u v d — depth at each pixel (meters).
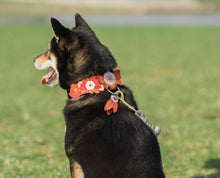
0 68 18.14
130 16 59.88
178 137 7.67
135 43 27.94
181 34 33.66
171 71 17.06
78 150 3.53
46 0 84.00
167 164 6.18
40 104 11.19
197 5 78.75
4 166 6.32
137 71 17.05
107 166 3.39
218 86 13.53
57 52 3.68
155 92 12.61
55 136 8.05
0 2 79.38
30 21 46.62
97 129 3.48
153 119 9.20
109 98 3.62
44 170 6.07
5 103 11.30
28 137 7.98
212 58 20.91
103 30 36.12
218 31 35.28
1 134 8.18
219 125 8.46
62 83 3.77
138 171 3.36
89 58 3.62
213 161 6.34
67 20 46.00
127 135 3.46
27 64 19.30
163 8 76.25
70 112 3.65
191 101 11.21
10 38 30.17
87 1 85.56
